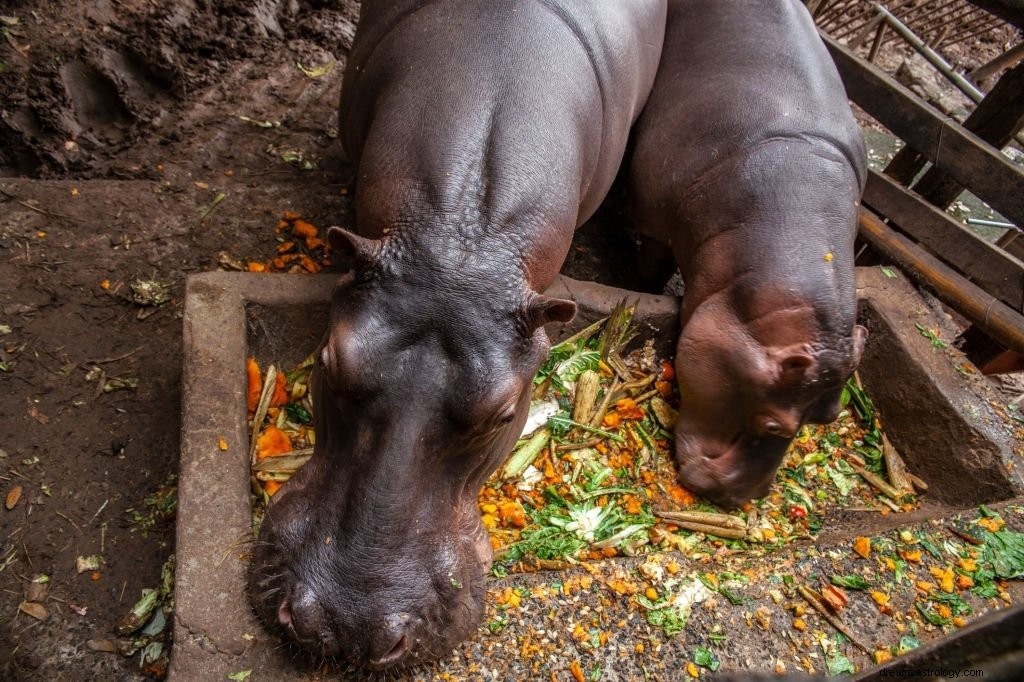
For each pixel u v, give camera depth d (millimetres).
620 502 2135
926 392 2432
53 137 2539
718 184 2297
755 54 2453
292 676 1417
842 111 2404
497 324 1353
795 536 2201
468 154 1514
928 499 2406
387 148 1588
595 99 1836
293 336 2037
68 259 2209
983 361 3039
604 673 1601
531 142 1570
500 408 1330
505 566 1835
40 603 1678
